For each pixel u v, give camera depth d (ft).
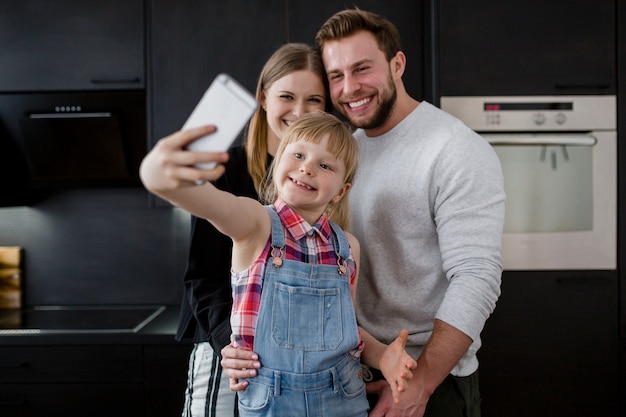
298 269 3.19
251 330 3.12
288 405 3.11
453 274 3.64
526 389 6.36
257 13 6.85
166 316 7.45
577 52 6.38
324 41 4.14
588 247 6.36
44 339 6.38
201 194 2.41
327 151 3.32
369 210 4.14
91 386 6.45
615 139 6.36
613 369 6.34
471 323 3.42
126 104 7.11
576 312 6.35
